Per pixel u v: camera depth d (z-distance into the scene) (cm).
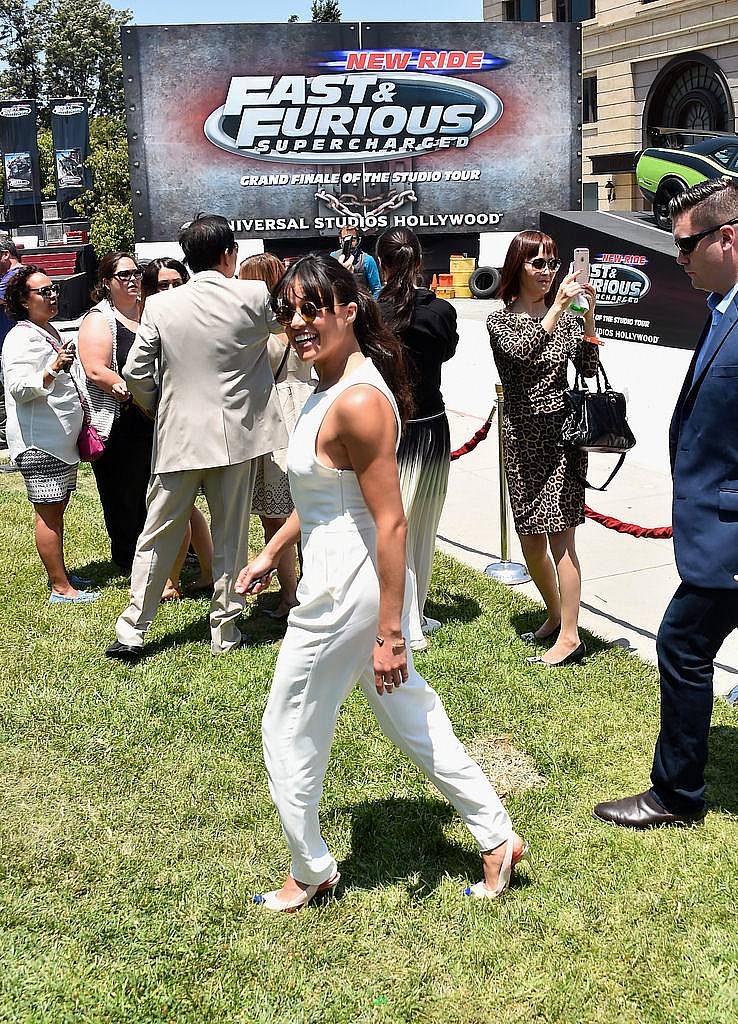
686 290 1016
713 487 309
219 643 496
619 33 3216
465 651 481
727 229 302
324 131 1736
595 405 414
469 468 858
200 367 452
